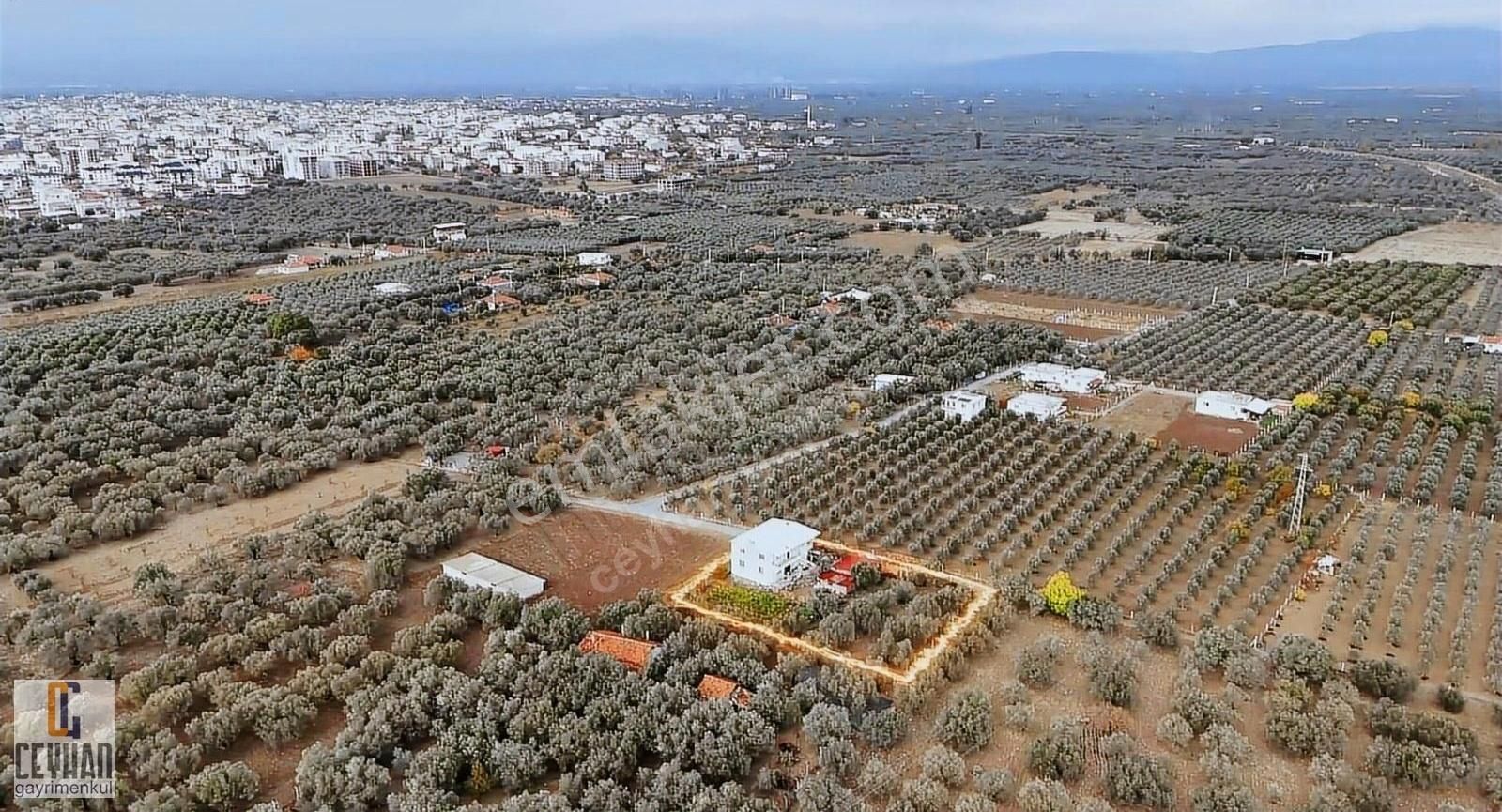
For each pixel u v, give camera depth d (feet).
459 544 293.23
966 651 236.43
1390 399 391.86
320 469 344.69
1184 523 302.66
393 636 246.47
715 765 194.70
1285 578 266.16
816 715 205.87
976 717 206.49
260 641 235.40
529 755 195.62
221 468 335.47
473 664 235.61
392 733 203.31
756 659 230.48
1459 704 210.38
